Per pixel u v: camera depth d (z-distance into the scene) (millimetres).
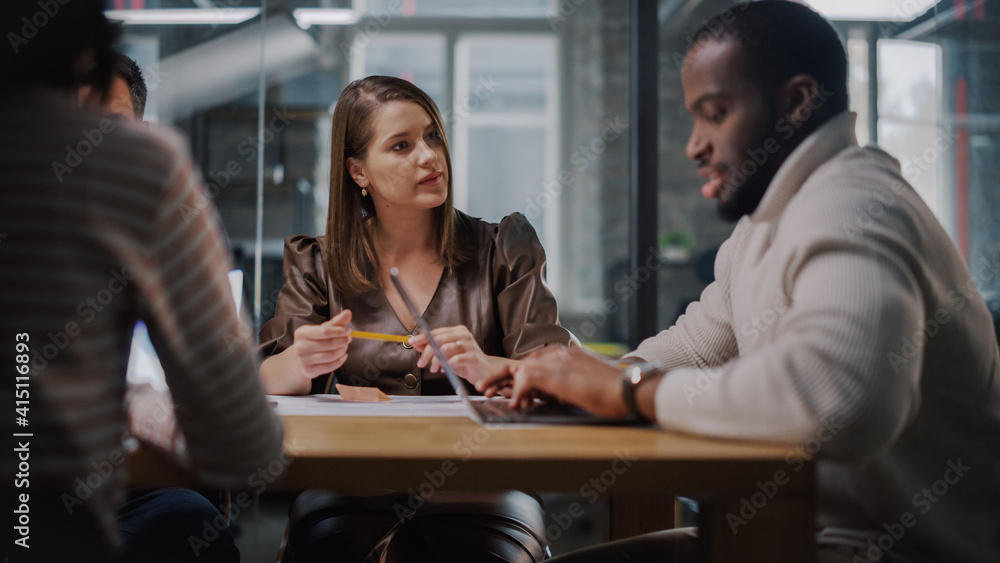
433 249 1453
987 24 3318
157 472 625
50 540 535
